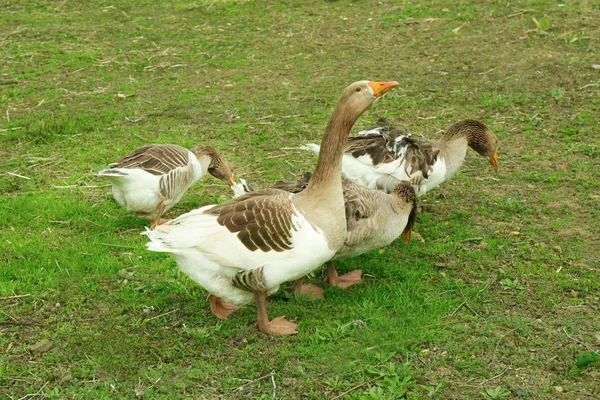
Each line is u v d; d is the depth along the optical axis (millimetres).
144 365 3789
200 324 3959
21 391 3699
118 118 5512
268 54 6629
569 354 3770
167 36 7191
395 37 6816
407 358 3771
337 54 6520
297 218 3775
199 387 3701
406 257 4301
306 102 5633
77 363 3795
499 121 5293
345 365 3752
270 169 4945
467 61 6102
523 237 4371
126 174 4379
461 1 7574
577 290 4055
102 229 4512
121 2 8344
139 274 4203
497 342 3822
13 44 6906
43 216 4566
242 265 3771
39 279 4148
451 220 4531
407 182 4172
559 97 5453
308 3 8008
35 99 5738
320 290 4102
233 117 5496
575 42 6285
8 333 3916
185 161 4562
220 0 8195
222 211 3820
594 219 4453
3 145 5223
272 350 3824
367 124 5320
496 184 4773
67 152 5152
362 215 3998
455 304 4012
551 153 4965
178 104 5668
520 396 3625
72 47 6848
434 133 5195
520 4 7309
